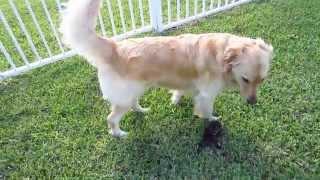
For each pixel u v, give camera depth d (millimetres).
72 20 1427
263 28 2371
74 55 2225
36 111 1876
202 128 1733
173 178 1531
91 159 1631
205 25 2451
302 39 2246
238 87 1604
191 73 1568
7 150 1683
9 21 2641
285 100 1850
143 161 1604
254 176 1519
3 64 2221
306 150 1620
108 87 1561
